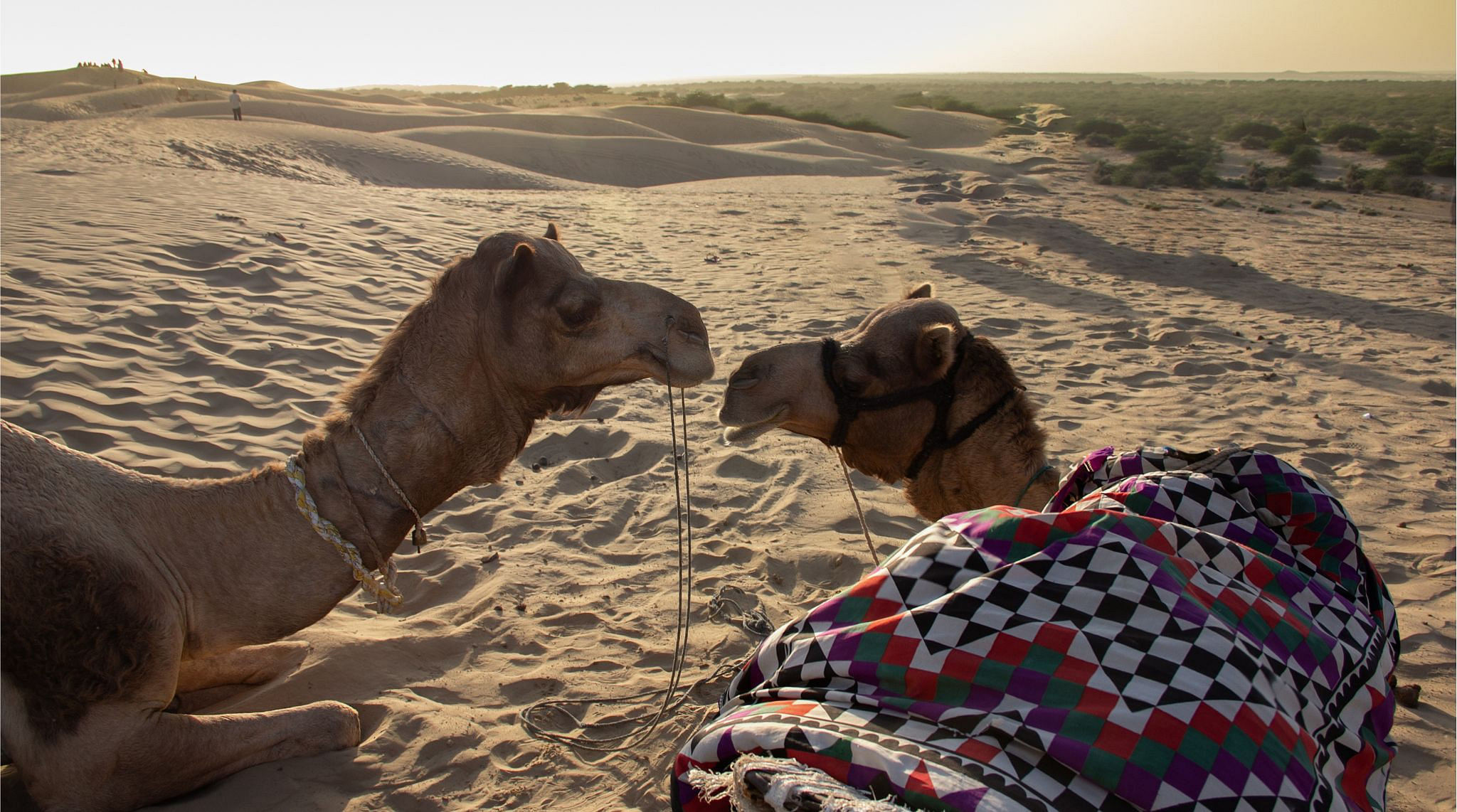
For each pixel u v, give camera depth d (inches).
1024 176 1606.8
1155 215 967.6
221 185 680.4
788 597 185.3
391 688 146.3
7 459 105.7
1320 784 54.3
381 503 113.8
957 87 7647.6
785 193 1104.8
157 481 117.0
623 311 110.3
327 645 153.5
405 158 1457.9
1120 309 478.9
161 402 248.4
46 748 105.5
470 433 114.4
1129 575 59.2
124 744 108.3
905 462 117.1
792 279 524.4
